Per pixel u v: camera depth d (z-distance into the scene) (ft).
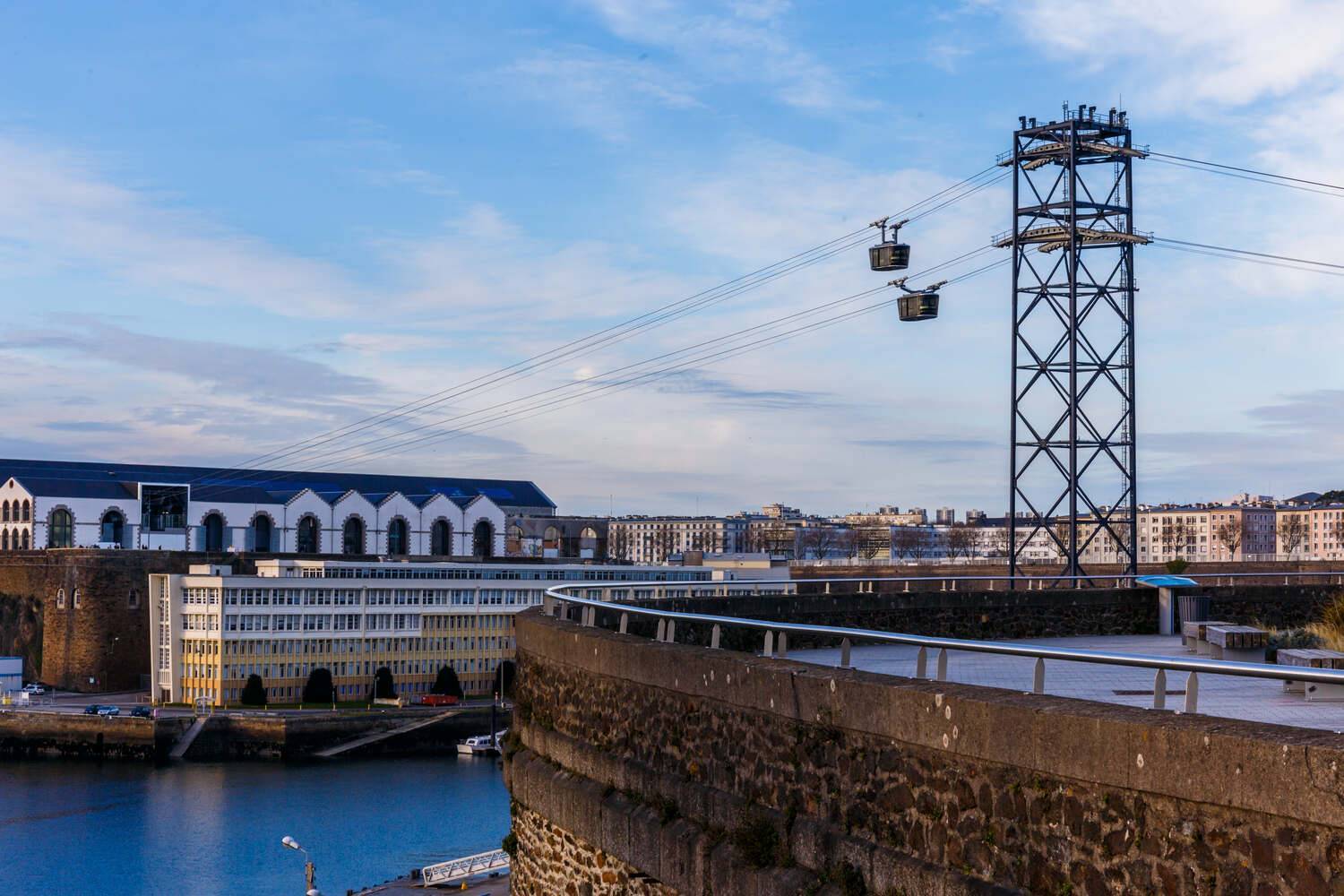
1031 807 36.32
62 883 333.83
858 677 43.60
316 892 296.10
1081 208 261.85
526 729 73.77
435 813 413.80
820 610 104.17
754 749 48.85
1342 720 53.72
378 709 563.89
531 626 75.00
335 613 593.83
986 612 115.14
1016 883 36.68
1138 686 69.82
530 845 70.49
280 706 576.20
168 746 531.09
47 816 411.75
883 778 41.96
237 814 413.80
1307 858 29.55
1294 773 29.63
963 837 38.55
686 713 54.08
